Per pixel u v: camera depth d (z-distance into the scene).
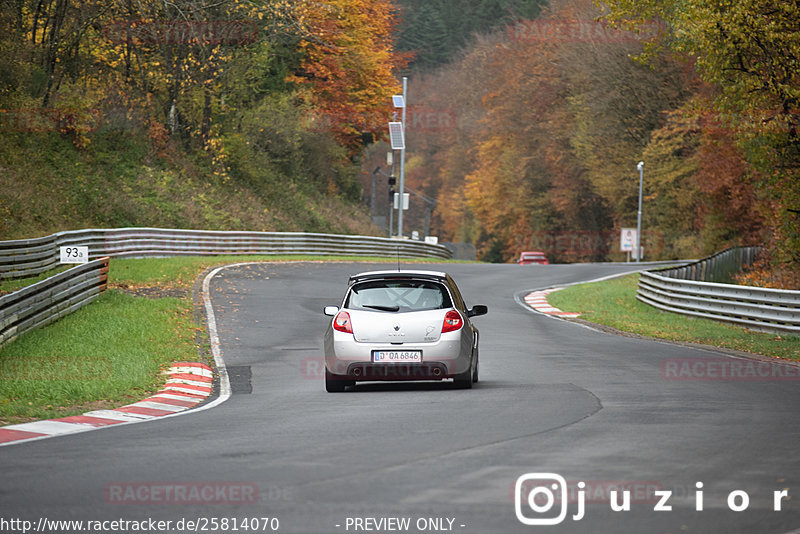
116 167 134.25
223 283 85.44
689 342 57.38
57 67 135.25
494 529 15.80
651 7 98.06
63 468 21.03
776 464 20.97
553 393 33.66
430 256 171.75
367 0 197.38
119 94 142.75
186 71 147.00
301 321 63.16
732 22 77.25
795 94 78.62
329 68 190.12
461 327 35.22
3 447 24.20
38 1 127.75
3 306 45.53
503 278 112.81
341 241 145.75
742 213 172.00
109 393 35.25
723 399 32.09
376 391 35.88
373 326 35.00
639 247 198.75
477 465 20.77
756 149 89.38
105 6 131.12
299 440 24.41
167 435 25.83
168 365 43.69
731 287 66.81
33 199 111.38
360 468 20.55
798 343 54.97
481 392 34.34
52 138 128.38
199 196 141.62
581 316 73.75
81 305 60.31
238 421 28.45
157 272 88.38
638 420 27.20
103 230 97.69
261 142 179.12
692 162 197.88
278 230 153.25
